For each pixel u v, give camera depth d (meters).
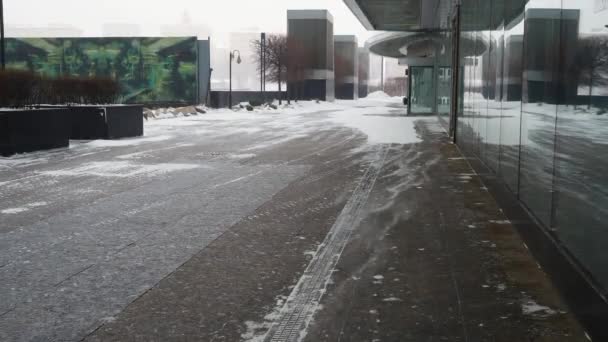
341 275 5.57
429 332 4.29
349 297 4.99
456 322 4.46
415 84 37.16
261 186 10.61
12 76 17.09
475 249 6.45
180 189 10.34
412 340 4.15
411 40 43.03
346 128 25.38
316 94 78.12
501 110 9.14
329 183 10.91
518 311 4.68
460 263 5.94
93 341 4.17
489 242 6.75
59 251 6.45
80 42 50.75
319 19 77.31
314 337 4.21
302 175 11.91
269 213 8.34
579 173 4.78
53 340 4.20
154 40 49.78
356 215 8.18
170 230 7.36
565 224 5.11
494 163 9.66
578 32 4.98
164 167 13.17
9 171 12.52
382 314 4.62
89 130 19.64
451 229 7.37
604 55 4.30
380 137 20.73
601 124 4.31
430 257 6.15
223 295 5.06
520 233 7.04
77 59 50.97
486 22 11.55
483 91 11.61
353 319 4.53
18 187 10.55
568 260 4.88
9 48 51.66
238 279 5.48
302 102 68.50
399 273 5.62
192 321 4.52
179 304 4.87
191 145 18.09
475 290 5.15
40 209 8.68
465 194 9.78
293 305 4.82
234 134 22.28
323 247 6.55
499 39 9.69
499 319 4.52
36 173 12.26
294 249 6.47
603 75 4.31
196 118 33.66
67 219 8.02
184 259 6.12
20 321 4.54
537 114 6.48
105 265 5.93
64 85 20.62
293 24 77.75
